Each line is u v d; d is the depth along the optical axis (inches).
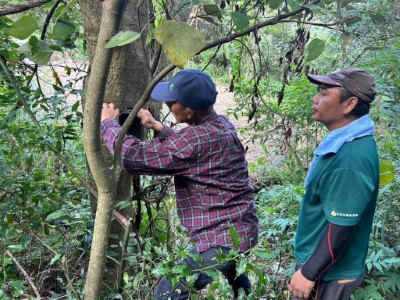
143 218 126.3
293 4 61.4
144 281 97.2
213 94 80.6
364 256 79.4
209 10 68.6
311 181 77.4
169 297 80.7
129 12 87.5
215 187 81.2
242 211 83.4
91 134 61.6
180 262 82.9
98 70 57.1
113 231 98.3
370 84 74.0
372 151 72.6
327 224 76.9
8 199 102.9
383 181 107.7
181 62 46.4
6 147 92.4
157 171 78.2
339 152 72.2
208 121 82.2
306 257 81.7
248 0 81.3
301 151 183.5
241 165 85.0
